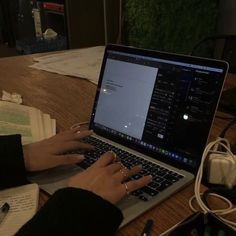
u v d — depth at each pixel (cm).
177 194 63
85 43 299
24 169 67
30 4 320
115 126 82
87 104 109
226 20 256
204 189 64
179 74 72
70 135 79
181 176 66
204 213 53
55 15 298
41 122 93
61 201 51
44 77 137
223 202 60
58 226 48
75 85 127
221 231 50
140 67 80
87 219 49
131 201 59
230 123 86
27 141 82
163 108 73
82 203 51
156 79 76
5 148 69
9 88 126
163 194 61
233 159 67
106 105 85
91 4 291
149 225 55
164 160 71
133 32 288
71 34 290
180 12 248
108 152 71
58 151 73
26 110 101
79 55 164
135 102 79
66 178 67
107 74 87
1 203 60
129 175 63
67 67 146
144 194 61
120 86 83
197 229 50
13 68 150
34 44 269
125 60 83
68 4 282
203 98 68
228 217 56
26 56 169
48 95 118
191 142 68
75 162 71
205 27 244
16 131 87
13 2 355
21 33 354
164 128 73
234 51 115
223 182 68
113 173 61
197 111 68
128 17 287
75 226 48
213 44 225
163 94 74
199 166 66
